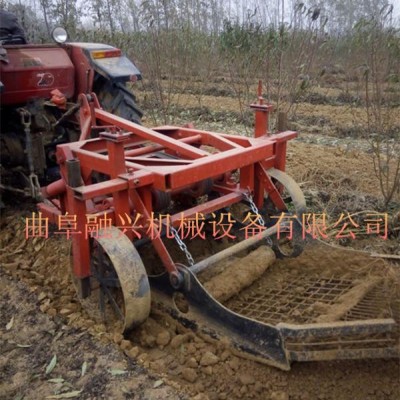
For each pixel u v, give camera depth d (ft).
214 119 29.84
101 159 10.41
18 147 14.38
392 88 18.37
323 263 11.87
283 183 12.68
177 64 34.06
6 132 15.11
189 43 32.14
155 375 9.02
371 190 17.46
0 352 9.89
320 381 8.86
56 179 15.40
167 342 9.86
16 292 11.69
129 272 9.46
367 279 11.02
